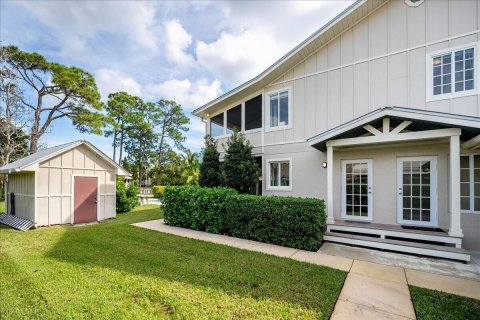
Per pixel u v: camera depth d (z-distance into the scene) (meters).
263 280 4.04
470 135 5.79
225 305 3.26
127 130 36.88
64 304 3.27
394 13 7.42
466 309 3.20
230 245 6.17
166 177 33.41
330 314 3.09
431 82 6.79
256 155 10.19
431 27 6.87
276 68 9.30
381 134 6.25
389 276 4.32
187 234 7.41
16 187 10.75
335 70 8.40
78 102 22.75
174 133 41.47
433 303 3.35
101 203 11.05
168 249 5.75
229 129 11.46
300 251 5.77
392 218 7.14
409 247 5.60
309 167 8.70
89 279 4.05
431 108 6.73
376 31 7.70
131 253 5.44
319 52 8.76
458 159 5.42
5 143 19.77
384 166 7.34
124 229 8.09
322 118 8.56
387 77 7.45
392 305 3.32
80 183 10.38
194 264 4.76
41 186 9.27
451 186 5.49
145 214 12.45
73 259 5.05
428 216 6.68
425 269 4.67
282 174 9.49
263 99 10.11
